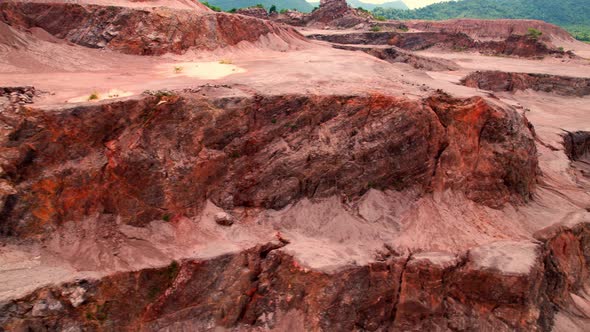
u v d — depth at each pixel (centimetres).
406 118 1675
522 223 1692
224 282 1262
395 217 1598
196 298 1227
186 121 1390
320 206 1565
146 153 1306
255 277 1328
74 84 1538
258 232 1430
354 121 1650
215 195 1455
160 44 2300
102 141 1261
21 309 992
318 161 1574
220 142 1460
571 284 1606
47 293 1031
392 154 1673
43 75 1658
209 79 1794
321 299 1254
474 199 1734
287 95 1575
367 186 1645
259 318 1290
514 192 1811
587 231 1711
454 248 1486
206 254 1259
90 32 2148
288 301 1285
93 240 1205
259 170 1520
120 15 2231
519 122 1888
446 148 1744
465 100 1761
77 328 1070
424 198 1695
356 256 1391
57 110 1191
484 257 1396
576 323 1463
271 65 2300
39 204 1165
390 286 1376
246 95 1528
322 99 1611
